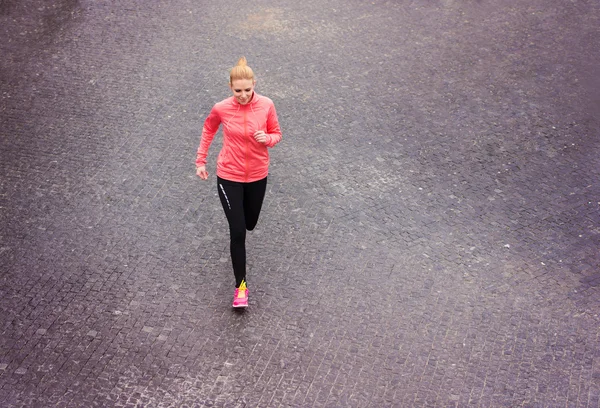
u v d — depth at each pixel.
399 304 5.57
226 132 5.12
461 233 6.30
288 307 5.54
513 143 7.55
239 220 5.28
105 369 5.02
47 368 5.02
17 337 5.25
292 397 4.82
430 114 8.05
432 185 6.92
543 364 5.06
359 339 5.26
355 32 9.75
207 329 5.35
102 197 6.71
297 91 8.45
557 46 9.41
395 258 6.02
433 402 4.79
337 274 5.86
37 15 10.08
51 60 9.02
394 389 4.88
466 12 10.27
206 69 8.88
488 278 5.82
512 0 10.58
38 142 7.49
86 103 8.16
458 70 8.90
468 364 5.06
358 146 7.49
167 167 7.14
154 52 9.23
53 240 6.19
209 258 6.03
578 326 5.36
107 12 10.20
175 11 10.25
